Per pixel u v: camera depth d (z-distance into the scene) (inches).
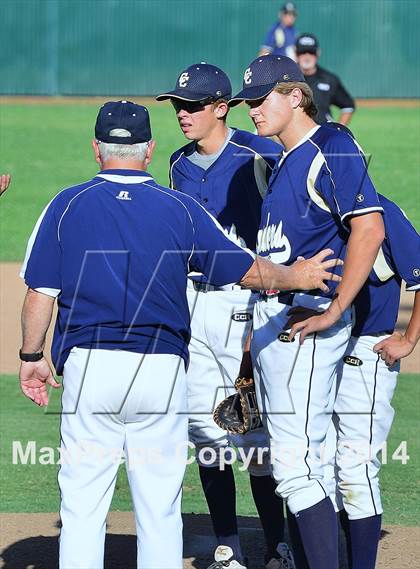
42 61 4429.1
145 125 549.3
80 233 529.7
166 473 541.0
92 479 536.4
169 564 539.2
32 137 3161.9
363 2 4367.6
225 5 4439.0
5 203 2222.0
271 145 676.1
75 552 533.3
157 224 533.0
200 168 685.9
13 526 745.6
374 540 599.5
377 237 534.6
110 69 4443.9
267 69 555.8
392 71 4402.1
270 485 656.4
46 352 1107.3
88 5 4411.9
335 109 3654.0
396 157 2723.9
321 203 550.6
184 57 4458.7
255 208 673.6
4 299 1477.6
